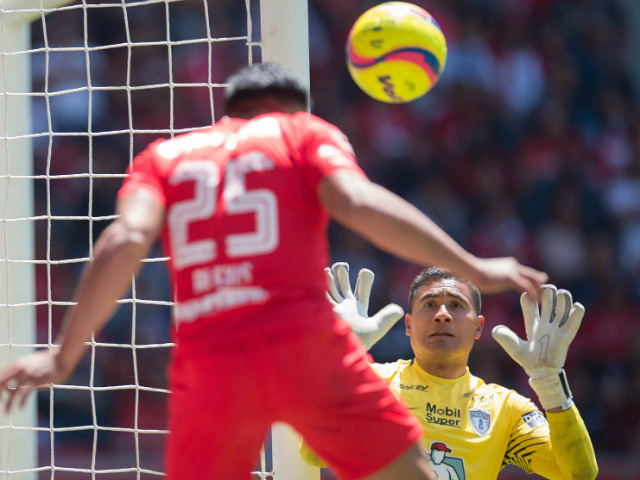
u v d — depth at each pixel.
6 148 17.17
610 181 41.47
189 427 9.12
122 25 39.91
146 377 32.44
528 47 44.16
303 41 14.47
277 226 8.95
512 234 38.69
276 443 14.37
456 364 13.93
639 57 46.22
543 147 41.66
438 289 13.85
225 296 8.89
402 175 40.44
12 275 17.86
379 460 8.95
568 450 13.16
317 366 8.83
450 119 41.91
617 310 36.78
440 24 43.44
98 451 30.80
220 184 9.17
